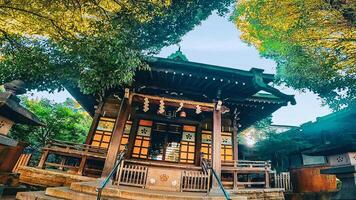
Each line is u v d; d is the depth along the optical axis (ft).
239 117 48.37
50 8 21.66
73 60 24.38
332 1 27.61
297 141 56.54
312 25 32.78
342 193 12.04
